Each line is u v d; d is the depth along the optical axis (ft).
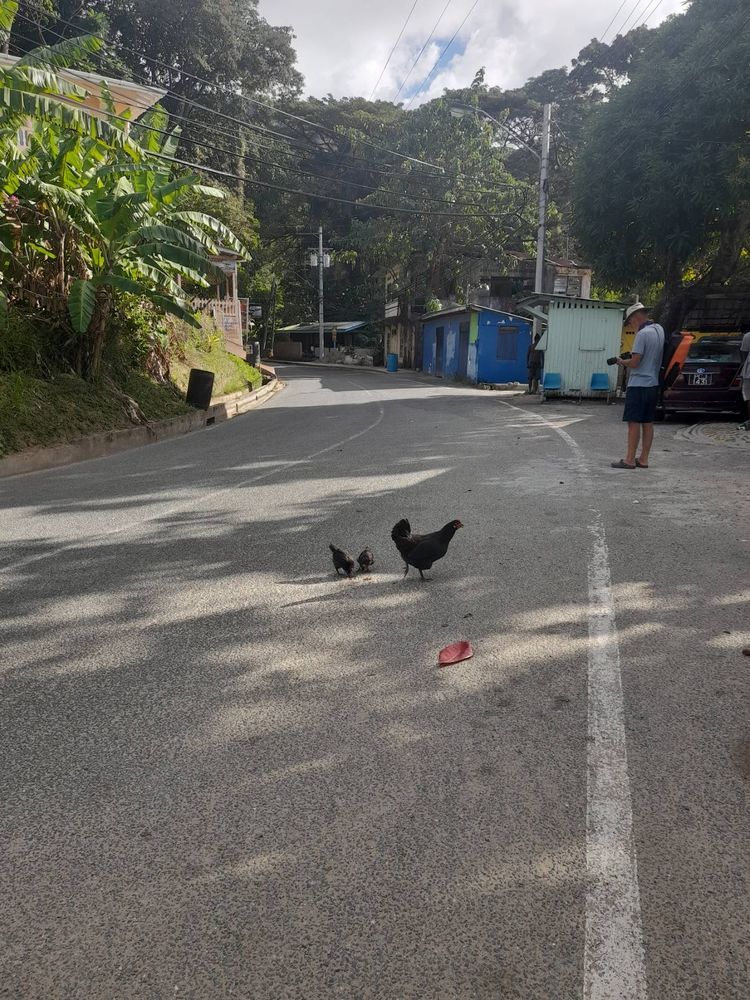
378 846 7.45
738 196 47.37
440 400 64.28
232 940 6.33
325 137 159.94
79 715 10.31
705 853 7.20
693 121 48.73
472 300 130.62
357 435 40.32
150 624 13.62
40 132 41.14
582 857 7.19
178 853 7.44
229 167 134.92
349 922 6.49
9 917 6.66
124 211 39.86
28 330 40.45
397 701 10.42
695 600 13.80
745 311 58.23
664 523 19.40
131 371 49.57
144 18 119.65
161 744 9.50
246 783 8.60
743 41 45.11
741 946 6.12
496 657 11.70
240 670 11.57
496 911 6.56
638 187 52.29
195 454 35.99
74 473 31.63
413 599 14.44
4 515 23.44
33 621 13.98
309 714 10.14
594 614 13.29
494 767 8.74
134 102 72.18
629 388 26.84
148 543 19.40
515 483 25.22
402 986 5.83
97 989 5.88
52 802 8.34
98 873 7.19
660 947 6.13
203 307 79.00
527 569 15.94
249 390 69.62
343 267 187.73
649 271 62.34
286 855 7.36
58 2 98.94
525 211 116.78
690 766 8.63
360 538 19.04
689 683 10.62
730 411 41.09
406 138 118.73
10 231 39.78
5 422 34.19
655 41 54.54
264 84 145.89
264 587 15.53
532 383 65.92
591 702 10.18
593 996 5.71
